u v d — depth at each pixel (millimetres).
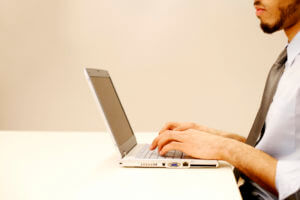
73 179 833
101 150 1185
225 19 2873
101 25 3035
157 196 710
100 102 978
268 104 1106
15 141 1360
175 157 992
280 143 963
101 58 3068
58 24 3096
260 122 1126
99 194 715
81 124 3162
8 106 3250
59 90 3160
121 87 3062
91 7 3031
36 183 790
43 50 3143
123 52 3031
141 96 3041
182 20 2930
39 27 3127
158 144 1028
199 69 2943
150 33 2980
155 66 3000
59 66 3137
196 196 714
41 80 3176
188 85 2971
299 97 938
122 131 1105
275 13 1130
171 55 2971
